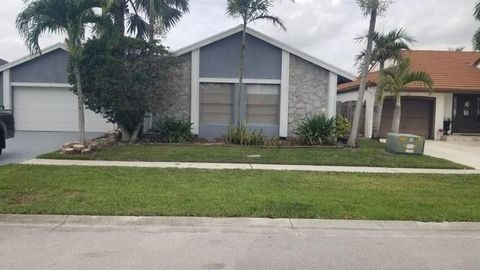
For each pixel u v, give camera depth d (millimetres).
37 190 8977
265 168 12398
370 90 23516
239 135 17531
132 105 16469
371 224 7273
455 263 5621
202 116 19359
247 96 19344
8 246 6020
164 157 13859
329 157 14547
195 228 6977
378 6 16703
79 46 14352
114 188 9258
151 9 18844
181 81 19125
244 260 5605
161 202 8109
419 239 6617
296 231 6914
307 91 19297
